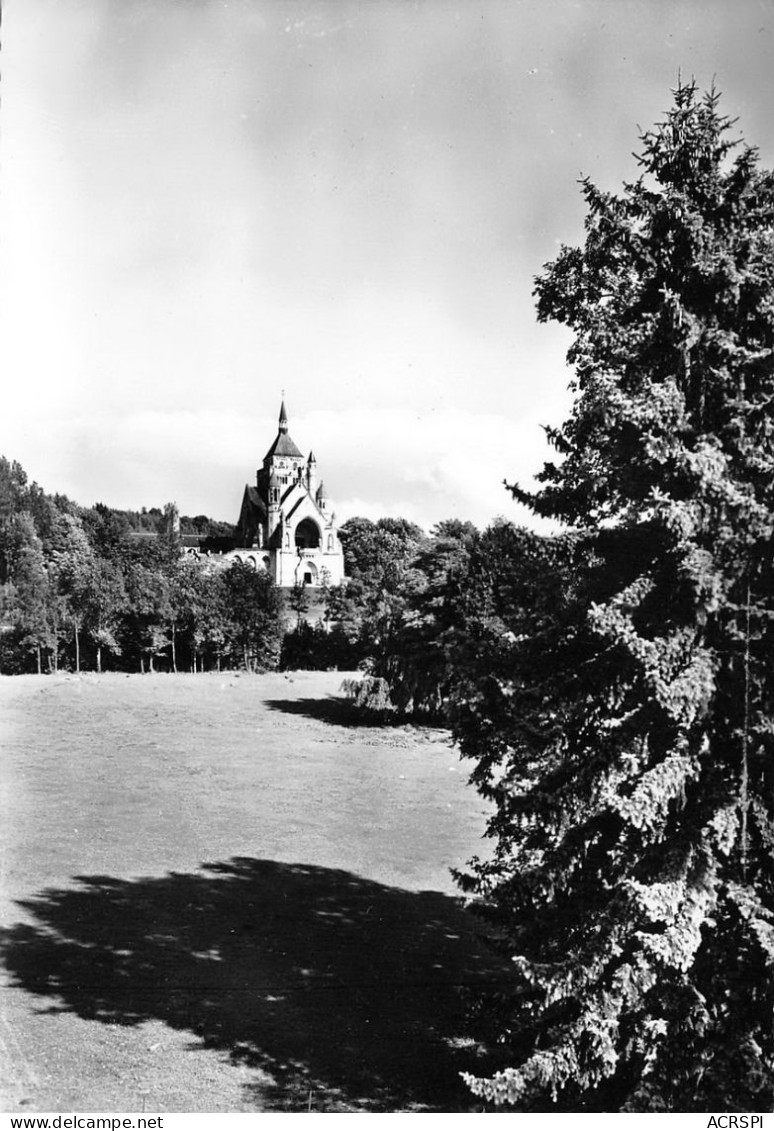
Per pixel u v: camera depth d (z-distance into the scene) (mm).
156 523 172500
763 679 11031
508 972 20172
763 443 11102
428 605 48875
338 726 52625
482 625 19719
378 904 24438
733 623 11219
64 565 94688
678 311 11039
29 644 76312
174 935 21672
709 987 11273
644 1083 10844
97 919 22422
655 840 11242
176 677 72438
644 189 12617
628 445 11945
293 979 19516
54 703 56688
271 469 158875
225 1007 18031
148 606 81438
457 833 31281
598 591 12227
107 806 33312
